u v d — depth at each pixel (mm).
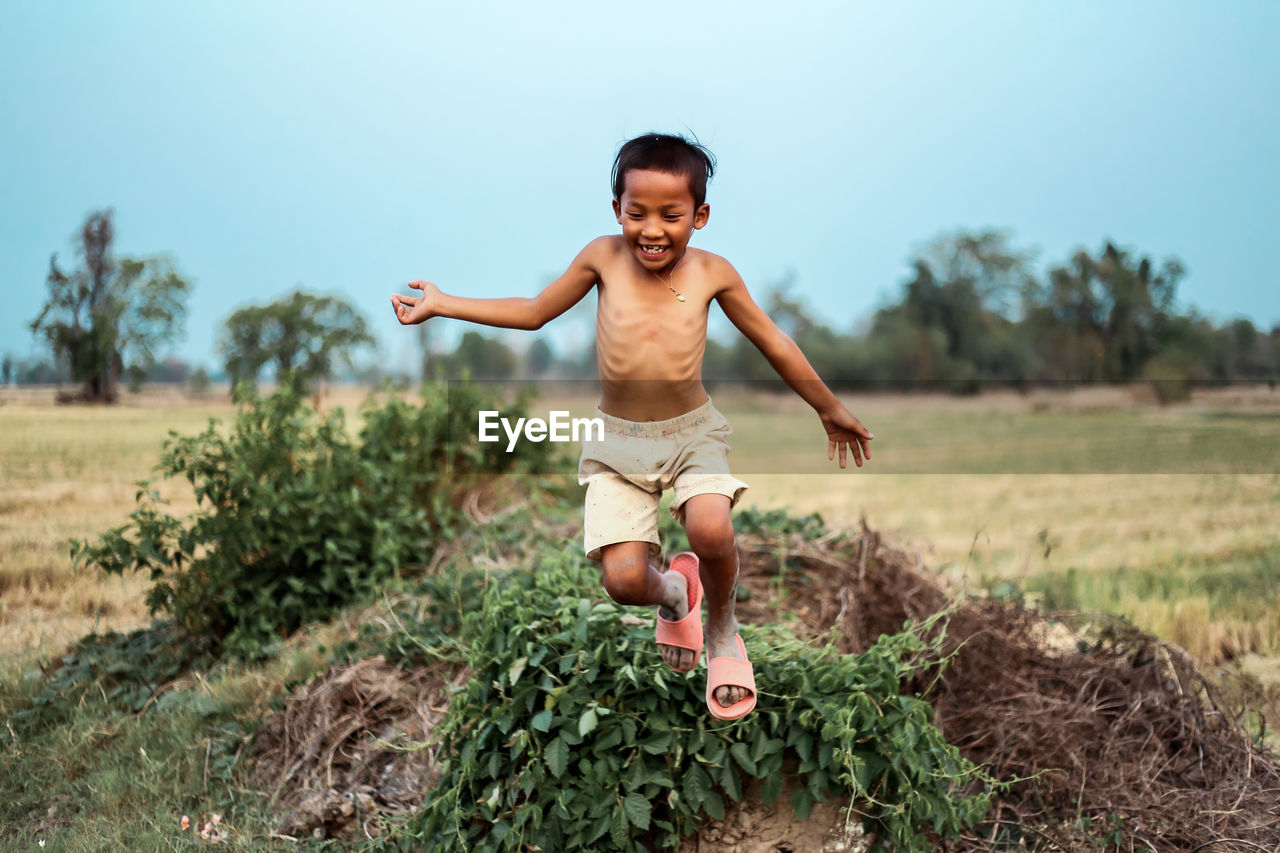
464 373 7883
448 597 5016
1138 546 8977
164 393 15664
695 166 2674
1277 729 4754
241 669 5352
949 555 8352
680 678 3455
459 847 3350
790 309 33750
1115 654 4918
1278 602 6785
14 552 7441
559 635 3607
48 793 4285
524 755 3461
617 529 2848
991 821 3846
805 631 4656
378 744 3936
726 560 2840
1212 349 30172
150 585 7180
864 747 3406
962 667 4660
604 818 3262
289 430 6172
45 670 5504
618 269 2879
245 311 17250
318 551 5977
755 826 3467
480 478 7469
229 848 3795
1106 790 3982
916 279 36500
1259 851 3658
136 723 4785
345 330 17672
